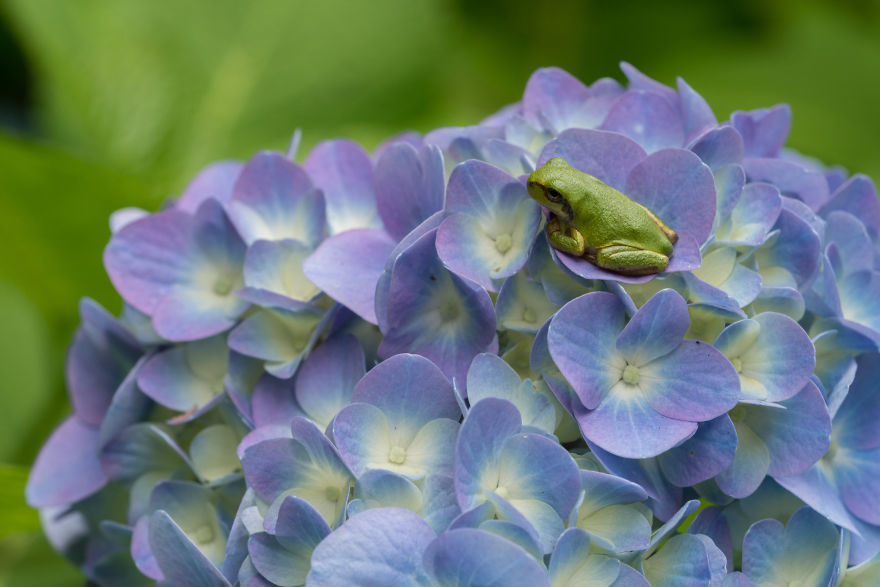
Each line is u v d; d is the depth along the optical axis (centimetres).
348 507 56
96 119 78
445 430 57
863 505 59
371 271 59
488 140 59
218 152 78
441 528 56
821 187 61
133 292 61
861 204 61
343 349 59
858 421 59
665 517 57
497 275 58
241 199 61
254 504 57
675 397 57
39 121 81
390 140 65
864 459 59
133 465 61
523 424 57
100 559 61
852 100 88
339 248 59
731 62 90
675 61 91
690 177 58
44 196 68
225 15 81
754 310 58
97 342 62
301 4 82
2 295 75
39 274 70
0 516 65
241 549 57
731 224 59
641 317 57
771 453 58
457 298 58
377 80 82
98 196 69
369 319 58
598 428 57
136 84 79
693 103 60
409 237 57
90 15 79
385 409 57
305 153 77
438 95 83
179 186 76
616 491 56
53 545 63
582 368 57
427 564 55
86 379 62
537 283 58
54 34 77
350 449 57
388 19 83
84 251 70
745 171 60
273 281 60
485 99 94
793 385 57
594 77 94
